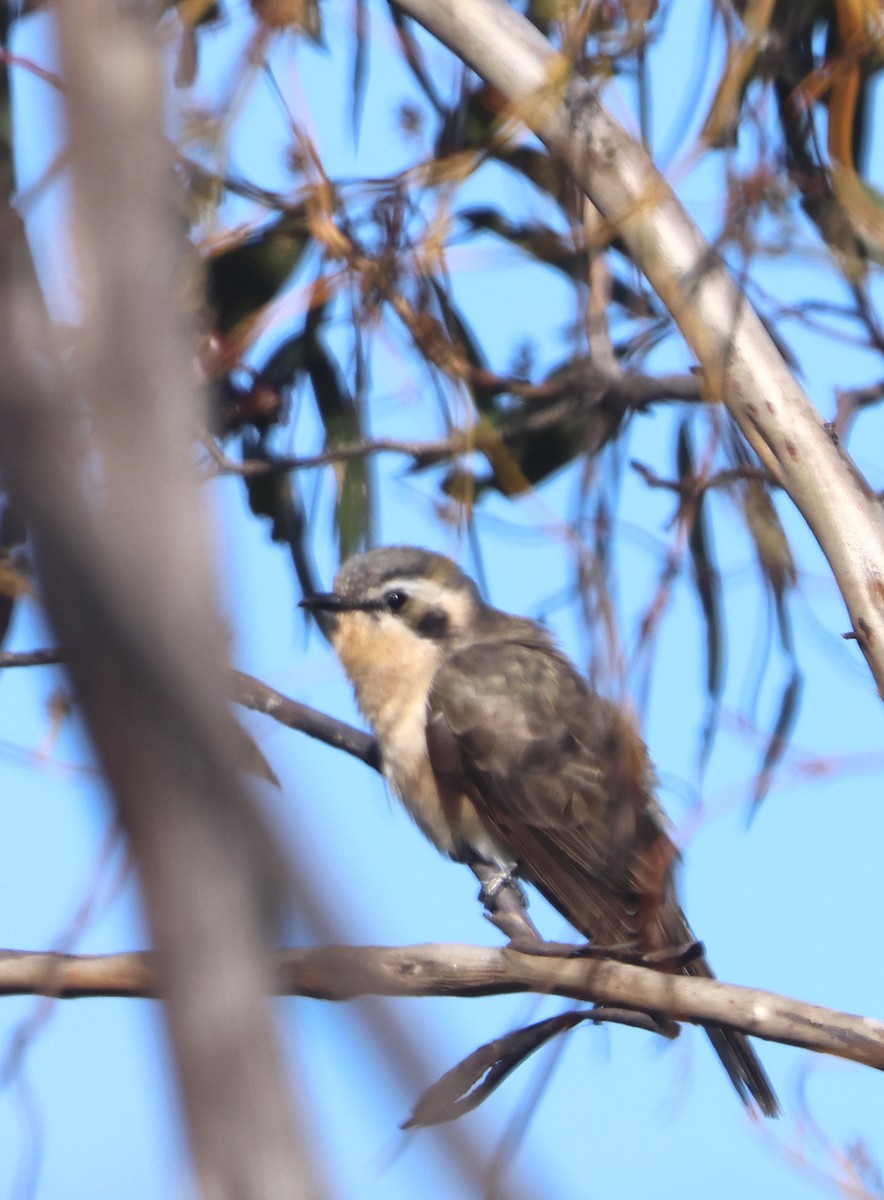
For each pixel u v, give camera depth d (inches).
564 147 324.2
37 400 84.5
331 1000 82.2
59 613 82.7
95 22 97.8
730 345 315.0
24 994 311.4
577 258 324.5
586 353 313.1
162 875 80.8
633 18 325.7
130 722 82.0
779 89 403.9
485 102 409.4
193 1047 79.9
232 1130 79.4
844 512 315.6
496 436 436.1
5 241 102.3
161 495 87.0
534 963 331.0
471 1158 80.0
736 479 356.5
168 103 106.1
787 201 350.6
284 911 80.4
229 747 83.4
